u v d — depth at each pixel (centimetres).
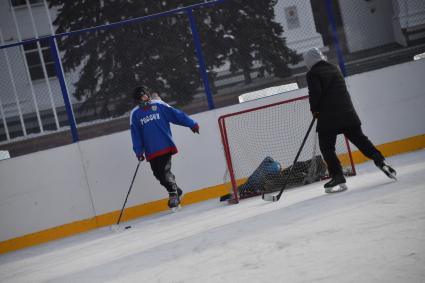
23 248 1506
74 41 1577
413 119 1625
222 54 1605
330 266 652
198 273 766
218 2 1612
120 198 1550
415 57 1627
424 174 1143
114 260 1005
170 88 1595
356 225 823
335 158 1177
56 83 1600
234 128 1574
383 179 1211
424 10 1619
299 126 1573
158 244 1055
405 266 593
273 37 1620
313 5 1630
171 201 1463
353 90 1616
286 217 1017
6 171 1510
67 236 1526
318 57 1176
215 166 1577
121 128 1576
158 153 1463
